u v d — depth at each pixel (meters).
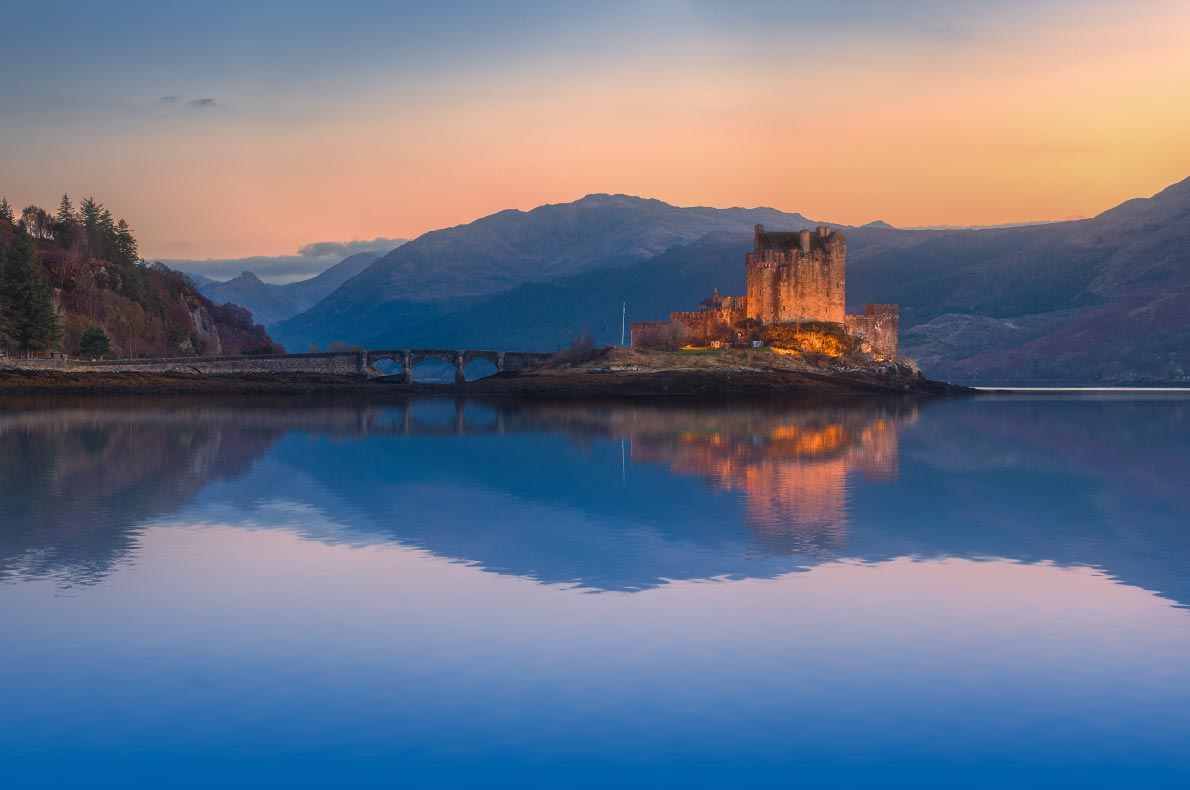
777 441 85.19
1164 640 27.27
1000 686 24.12
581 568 35.28
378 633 27.78
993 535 41.56
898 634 27.72
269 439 85.56
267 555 37.38
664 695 23.66
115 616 29.31
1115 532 42.47
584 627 28.30
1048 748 21.23
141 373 178.62
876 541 40.19
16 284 181.25
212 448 76.75
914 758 20.89
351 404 150.62
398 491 54.09
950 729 22.03
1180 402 181.88
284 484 56.66
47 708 22.95
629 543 39.62
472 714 22.70
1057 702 23.28
